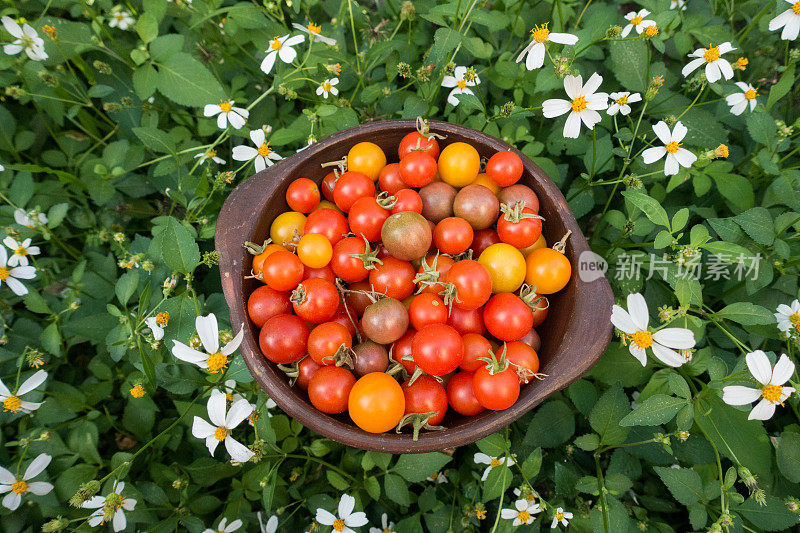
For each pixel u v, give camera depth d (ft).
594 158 1.34
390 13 1.71
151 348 1.32
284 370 1.15
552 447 1.39
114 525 1.22
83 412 1.42
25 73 1.47
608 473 1.19
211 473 1.33
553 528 1.23
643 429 1.26
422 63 1.67
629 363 1.27
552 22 1.61
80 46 1.45
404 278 1.15
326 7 1.68
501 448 1.18
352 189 1.20
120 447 1.53
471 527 1.37
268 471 1.31
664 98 1.50
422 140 1.21
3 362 1.45
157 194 1.68
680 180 1.36
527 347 1.11
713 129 1.47
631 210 1.33
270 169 1.21
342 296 1.23
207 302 1.41
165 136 1.39
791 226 1.30
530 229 1.13
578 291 1.11
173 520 1.33
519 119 1.53
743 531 1.27
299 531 1.42
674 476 1.11
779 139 1.31
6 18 1.31
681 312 1.10
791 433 1.18
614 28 1.25
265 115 1.67
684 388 1.09
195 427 1.13
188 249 1.15
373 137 1.27
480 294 1.09
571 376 1.07
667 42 1.65
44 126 1.71
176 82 1.39
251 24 1.48
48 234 1.41
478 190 1.17
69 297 1.45
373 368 1.13
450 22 1.52
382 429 1.05
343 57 1.47
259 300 1.15
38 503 1.36
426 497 1.37
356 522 1.24
